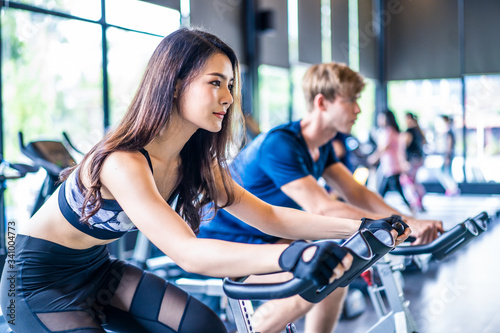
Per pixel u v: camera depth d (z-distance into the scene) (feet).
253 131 15.06
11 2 15.40
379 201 7.45
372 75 36.73
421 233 5.58
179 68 3.98
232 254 3.30
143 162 3.92
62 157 11.05
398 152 25.35
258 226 4.97
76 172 4.26
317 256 2.88
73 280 4.58
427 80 36.60
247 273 3.26
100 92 18.15
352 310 11.50
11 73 17.15
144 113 4.00
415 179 28.32
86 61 18.06
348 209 6.42
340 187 7.67
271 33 24.44
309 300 3.23
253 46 25.62
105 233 4.40
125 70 18.76
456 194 34.50
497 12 34.40
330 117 7.08
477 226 4.99
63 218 4.36
